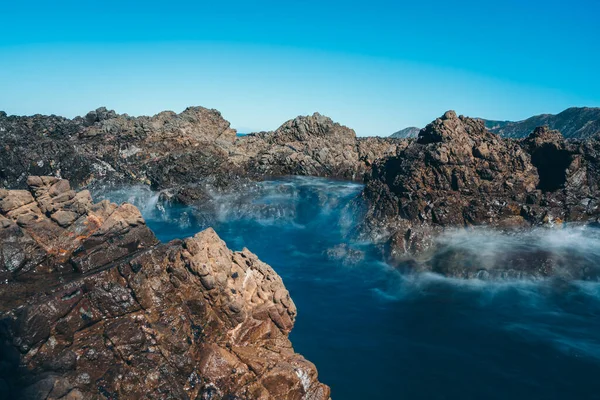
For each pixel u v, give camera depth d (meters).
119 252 14.63
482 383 15.40
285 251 28.19
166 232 31.92
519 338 17.98
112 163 41.25
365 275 24.38
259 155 49.94
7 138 37.09
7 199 13.97
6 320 10.55
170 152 42.44
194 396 11.71
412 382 15.45
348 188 39.72
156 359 11.75
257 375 12.31
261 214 34.78
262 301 14.53
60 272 13.62
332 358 16.72
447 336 18.28
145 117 52.09
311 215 34.91
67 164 37.84
